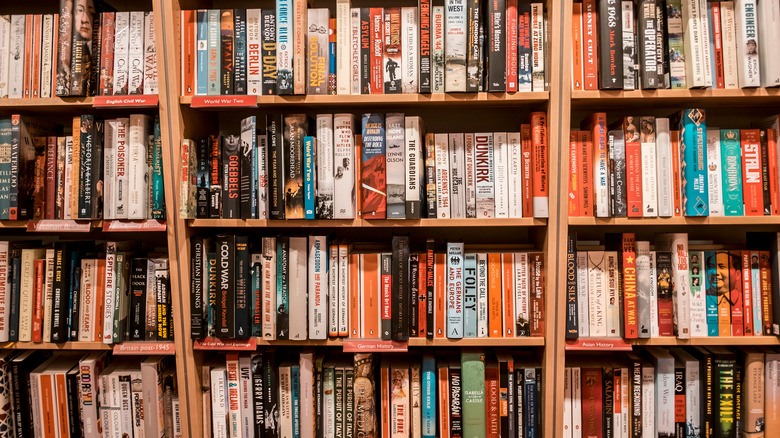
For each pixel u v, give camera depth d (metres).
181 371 1.28
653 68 1.21
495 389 1.30
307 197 1.24
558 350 1.25
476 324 1.29
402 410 1.32
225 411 1.32
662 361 1.28
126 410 1.32
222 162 1.28
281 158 1.25
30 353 1.37
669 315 1.26
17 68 1.29
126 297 1.32
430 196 1.27
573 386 1.31
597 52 1.23
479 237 1.58
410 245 1.49
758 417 1.27
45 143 1.32
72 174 1.27
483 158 1.27
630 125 1.23
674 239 1.25
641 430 1.29
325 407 1.33
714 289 1.27
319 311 1.28
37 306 1.30
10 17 1.30
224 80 1.26
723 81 1.22
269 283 1.28
